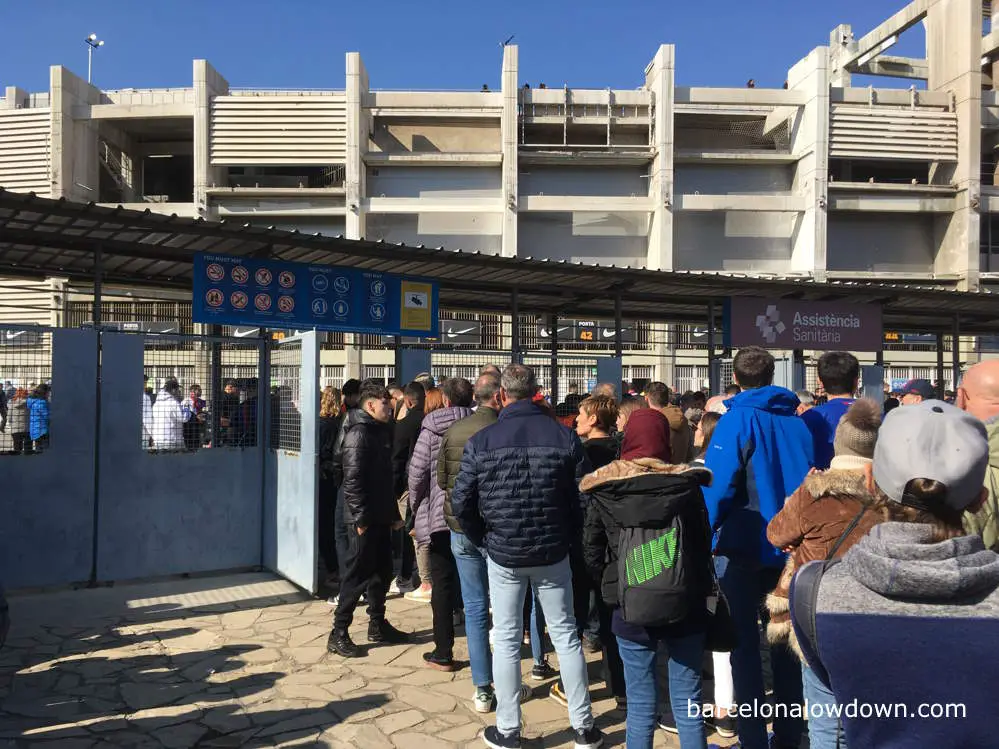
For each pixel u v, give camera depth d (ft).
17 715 12.54
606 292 33.96
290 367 21.49
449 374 29.43
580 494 11.62
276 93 97.40
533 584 11.71
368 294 27.48
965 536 4.61
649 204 99.55
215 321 24.03
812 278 98.27
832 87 100.48
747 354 11.50
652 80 102.17
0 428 19.19
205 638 16.49
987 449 4.77
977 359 58.95
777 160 102.12
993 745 4.26
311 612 18.49
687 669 9.77
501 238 99.25
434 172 99.76
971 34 99.76
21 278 27.02
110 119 95.04
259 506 22.86
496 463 11.37
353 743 11.73
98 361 20.49
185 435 21.76
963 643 4.33
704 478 9.73
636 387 30.50
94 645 15.96
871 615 4.60
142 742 11.63
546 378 32.48
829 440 12.14
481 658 12.96
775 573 10.85
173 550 21.43
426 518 15.25
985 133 105.70
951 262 102.22
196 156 94.22
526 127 101.35
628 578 9.38
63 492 19.83
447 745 11.71
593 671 15.23
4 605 10.84
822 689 6.75
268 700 13.26
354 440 15.53
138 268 26.55
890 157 100.01
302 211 95.86
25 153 91.40
